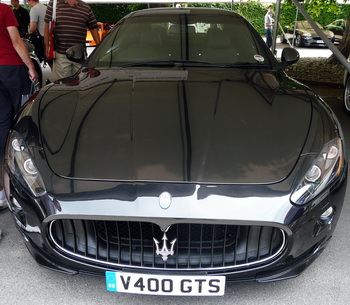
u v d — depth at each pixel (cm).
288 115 202
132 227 164
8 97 320
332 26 1683
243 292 194
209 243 165
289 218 159
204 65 270
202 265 164
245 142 182
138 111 204
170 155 174
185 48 283
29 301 188
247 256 165
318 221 171
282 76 262
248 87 233
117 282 167
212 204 156
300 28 1703
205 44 287
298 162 172
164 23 303
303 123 195
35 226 169
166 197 157
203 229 163
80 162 174
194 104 210
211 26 299
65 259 169
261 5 1945
